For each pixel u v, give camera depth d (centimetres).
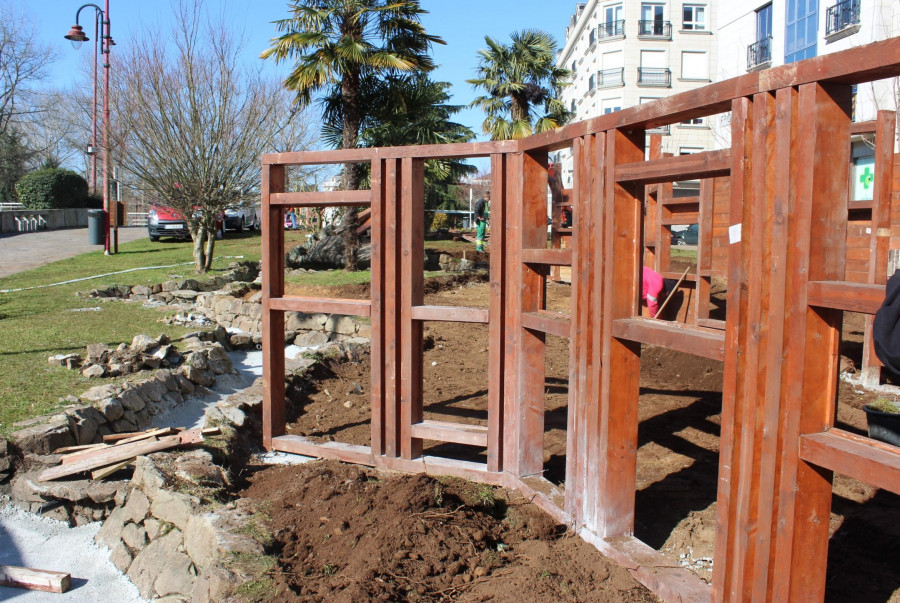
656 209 984
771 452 268
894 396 686
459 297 1314
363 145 1675
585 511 398
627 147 358
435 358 895
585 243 385
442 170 1883
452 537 390
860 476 234
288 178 1867
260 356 938
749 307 277
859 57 227
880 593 348
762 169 267
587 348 389
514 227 466
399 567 358
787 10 2534
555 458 551
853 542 405
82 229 3144
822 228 254
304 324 1042
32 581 397
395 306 505
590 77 4806
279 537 391
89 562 428
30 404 560
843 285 243
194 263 1723
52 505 476
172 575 387
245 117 1527
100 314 1012
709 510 449
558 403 703
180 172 1478
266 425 575
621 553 366
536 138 436
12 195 4347
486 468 495
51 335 833
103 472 479
